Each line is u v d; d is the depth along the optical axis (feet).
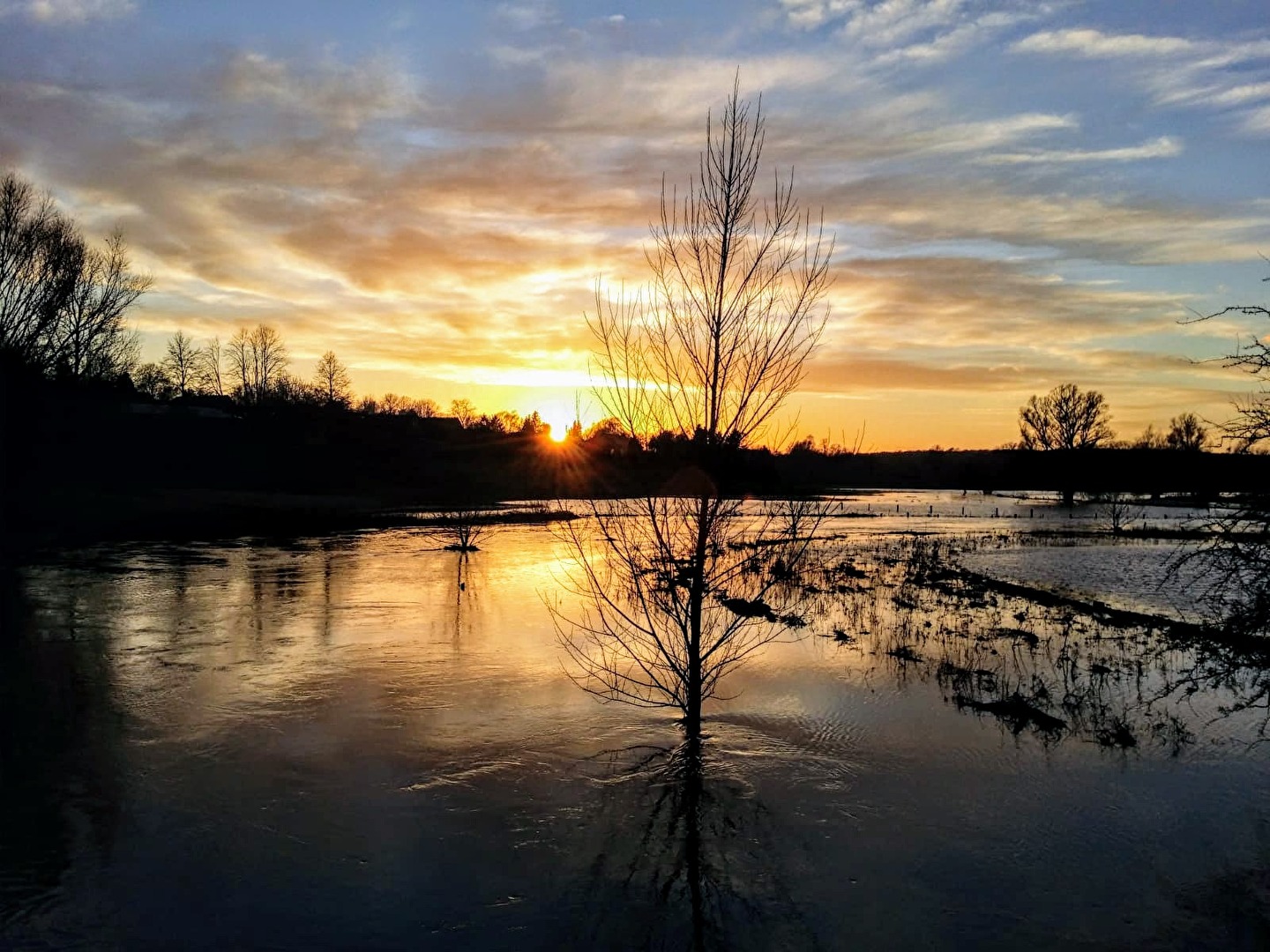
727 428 32.58
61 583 75.92
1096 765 31.55
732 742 33.88
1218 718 36.81
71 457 142.10
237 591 71.77
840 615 62.85
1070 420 264.93
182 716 36.47
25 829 25.79
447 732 34.68
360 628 55.16
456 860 24.22
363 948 20.01
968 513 222.48
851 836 25.93
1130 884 23.04
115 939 20.24
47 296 121.49
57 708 37.50
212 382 295.48
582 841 25.50
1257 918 21.31
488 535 133.39
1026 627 58.44
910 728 35.70
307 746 32.99
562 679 42.60
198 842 25.12
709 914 21.56
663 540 34.12
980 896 22.41
